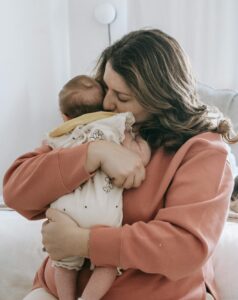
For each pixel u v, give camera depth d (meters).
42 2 2.60
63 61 2.74
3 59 2.55
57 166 1.01
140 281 1.04
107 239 0.94
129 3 2.62
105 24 2.69
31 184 1.03
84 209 1.00
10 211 1.68
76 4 2.70
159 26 2.61
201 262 0.94
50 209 1.03
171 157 1.07
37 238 1.46
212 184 0.99
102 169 1.03
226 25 2.49
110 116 1.10
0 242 1.45
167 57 1.05
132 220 1.04
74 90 1.16
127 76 1.04
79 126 1.10
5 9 2.50
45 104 2.73
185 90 1.08
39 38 2.64
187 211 0.95
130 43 1.06
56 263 1.05
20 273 1.41
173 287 1.04
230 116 2.16
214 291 1.14
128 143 1.08
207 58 2.56
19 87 2.63
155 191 1.04
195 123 1.08
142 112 1.09
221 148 1.03
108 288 1.02
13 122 2.65
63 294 1.05
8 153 2.67
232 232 1.43
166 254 0.93
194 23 2.54
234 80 2.55
